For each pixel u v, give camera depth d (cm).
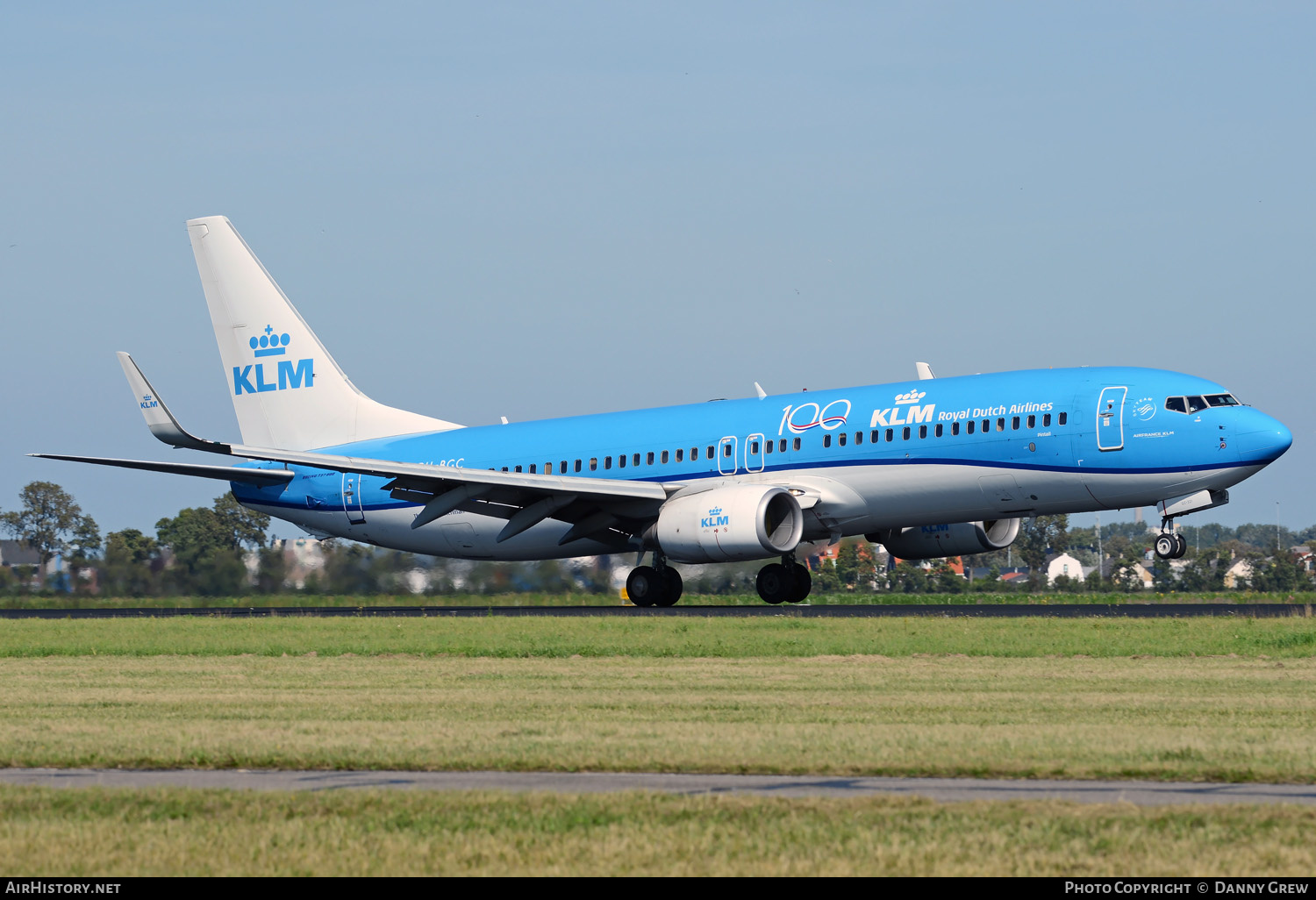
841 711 4075
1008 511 9700
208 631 8356
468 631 7781
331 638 7600
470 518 11744
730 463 10456
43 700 4644
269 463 12475
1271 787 2870
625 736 3562
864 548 17900
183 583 13200
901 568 18325
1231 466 8781
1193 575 16538
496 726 3788
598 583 12400
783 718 3944
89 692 4928
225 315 12669
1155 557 9531
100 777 3109
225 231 12625
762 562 12288
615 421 11219
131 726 3866
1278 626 7044
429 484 10762
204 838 2448
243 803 2714
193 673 5753
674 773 3100
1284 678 4975
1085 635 6775
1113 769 2998
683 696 4534
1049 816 2531
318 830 2494
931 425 9669
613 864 2262
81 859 2320
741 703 4331
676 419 10900
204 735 3647
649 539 10388
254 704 4425
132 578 13288
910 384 10056
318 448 12406
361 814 2608
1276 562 17412
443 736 3591
